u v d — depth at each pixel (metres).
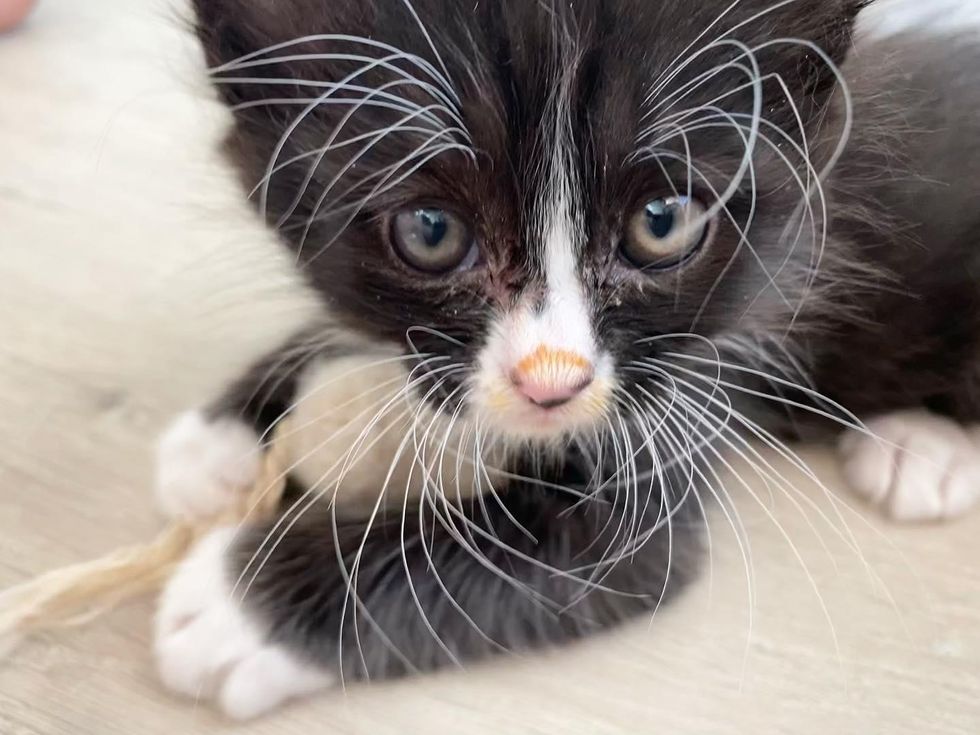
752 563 0.16
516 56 0.13
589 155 0.14
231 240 0.18
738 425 0.18
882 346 0.19
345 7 0.14
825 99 0.15
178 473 0.17
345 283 0.15
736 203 0.15
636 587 0.15
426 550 0.15
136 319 0.21
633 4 0.14
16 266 0.22
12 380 0.19
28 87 0.31
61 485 0.17
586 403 0.15
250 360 0.19
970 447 0.18
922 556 0.16
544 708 0.14
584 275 0.14
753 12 0.14
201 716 0.14
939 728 0.14
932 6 0.20
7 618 0.14
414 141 0.14
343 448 0.16
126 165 0.26
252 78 0.15
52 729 0.14
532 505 0.16
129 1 0.38
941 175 0.18
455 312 0.15
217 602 0.14
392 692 0.14
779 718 0.14
